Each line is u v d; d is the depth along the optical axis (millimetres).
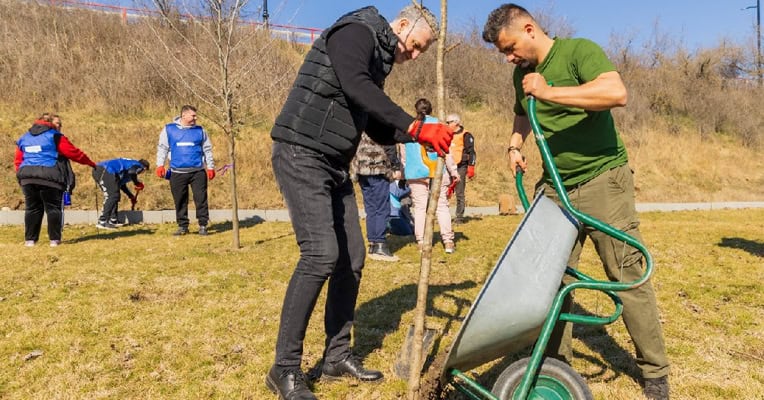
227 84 6969
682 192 17531
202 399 2730
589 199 2711
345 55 2385
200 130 8023
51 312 4023
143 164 9312
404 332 3668
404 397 2754
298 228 2580
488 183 14602
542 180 2936
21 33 14305
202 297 4477
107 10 16219
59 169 6816
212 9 6824
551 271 2223
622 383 2965
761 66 26797
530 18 2676
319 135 2541
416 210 6488
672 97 23797
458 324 3812
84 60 14516
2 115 12156
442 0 2234
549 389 2283
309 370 3051
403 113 2299
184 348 3381
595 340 3619
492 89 20438
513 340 2221
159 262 5812
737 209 14438
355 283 2885
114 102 13484
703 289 4961
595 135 2688
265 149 12930
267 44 9000
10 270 5309
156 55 13430
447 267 5762
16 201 9523
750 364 3225
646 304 2662
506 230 8750
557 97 2354
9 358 3207
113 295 4477
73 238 7609
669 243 7617
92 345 3412
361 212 11062
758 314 4215
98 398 2732
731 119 23484
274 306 4230
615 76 2379
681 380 2986
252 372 3047
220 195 11328
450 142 2221
